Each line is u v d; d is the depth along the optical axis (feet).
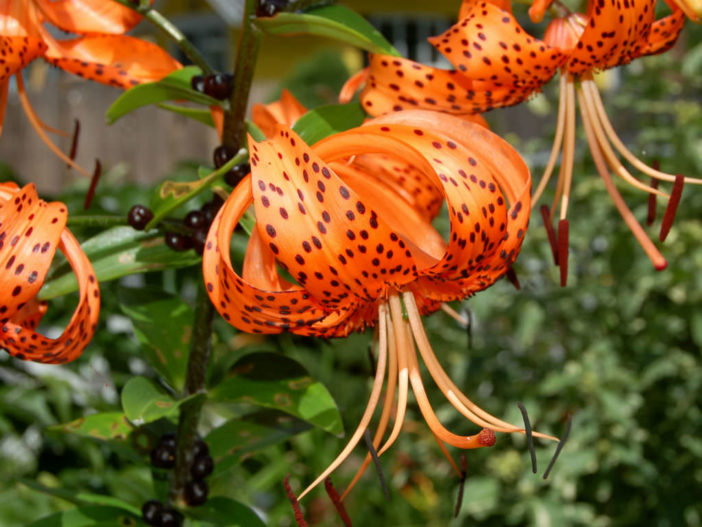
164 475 1.62
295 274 1.33
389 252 1.34
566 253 1.53
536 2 1.47
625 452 2.77
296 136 1.31
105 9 1.53
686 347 3.00
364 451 3.32
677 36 1.52
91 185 1.57
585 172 3.07
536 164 3.23
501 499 2.84
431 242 1.42
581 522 2.88
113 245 1.52
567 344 3.14
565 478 2.84
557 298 3.03
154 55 1.54
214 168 1.52
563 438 1.38
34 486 1.57
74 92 7.77
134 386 1.47
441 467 3.30
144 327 1.58
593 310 3.12
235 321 1.36
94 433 1.56
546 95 3.13
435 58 10.77
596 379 2.79
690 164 2.87
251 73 1.48
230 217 1.34
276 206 1.31
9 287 1.35
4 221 1.35
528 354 3.10
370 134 1.35
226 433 1.60
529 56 1.47
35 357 1.39
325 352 3.43
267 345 2.68
